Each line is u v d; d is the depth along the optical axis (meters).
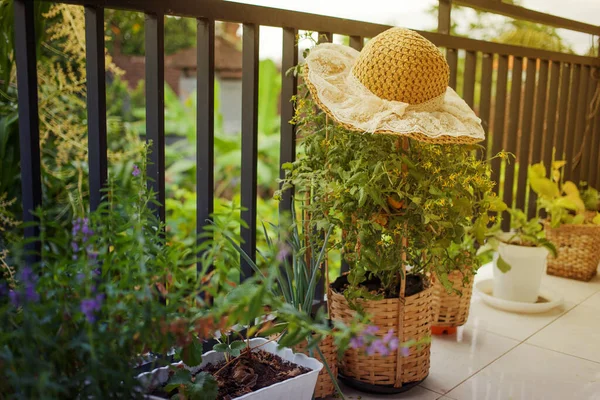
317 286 2.28
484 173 1.96
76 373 1.21
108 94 4.31
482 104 3.09
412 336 1.86
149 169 1.70
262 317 1.82
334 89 1.79
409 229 1.78
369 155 1.70
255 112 1.97
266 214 4.22
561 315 2.65
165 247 1.45
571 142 3.92
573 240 3.12
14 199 2.20
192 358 1.46
